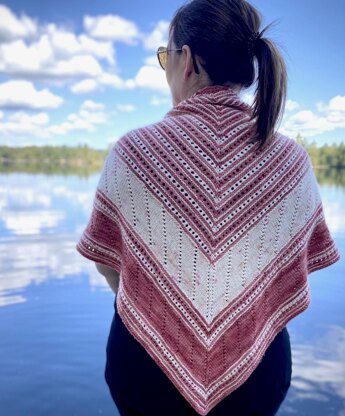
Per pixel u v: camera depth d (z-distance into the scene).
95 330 3.29
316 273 4.51
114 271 1.13
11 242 6.26
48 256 5.48
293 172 0.98
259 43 0.96
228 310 0.94
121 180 0.95
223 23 0.96
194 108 0.97
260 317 0.99
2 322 3.41
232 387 0.98
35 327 3.32
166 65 1.11
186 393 0.96
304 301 1.03
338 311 3.58
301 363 2.77
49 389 2.50
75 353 2.94
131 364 1.02
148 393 1.02
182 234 0.92
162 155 0.93
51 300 3.89
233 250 0.93
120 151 0.96
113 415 2.25
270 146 0.96
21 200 10.86
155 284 0.94
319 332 3.22
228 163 0.92
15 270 4.83
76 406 2.35
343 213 6.95
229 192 0.92
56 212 9.04
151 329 0.97
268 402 1.07
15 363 2.79
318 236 1.08
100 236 1.01
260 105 0.94
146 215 0.93
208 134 0.93
